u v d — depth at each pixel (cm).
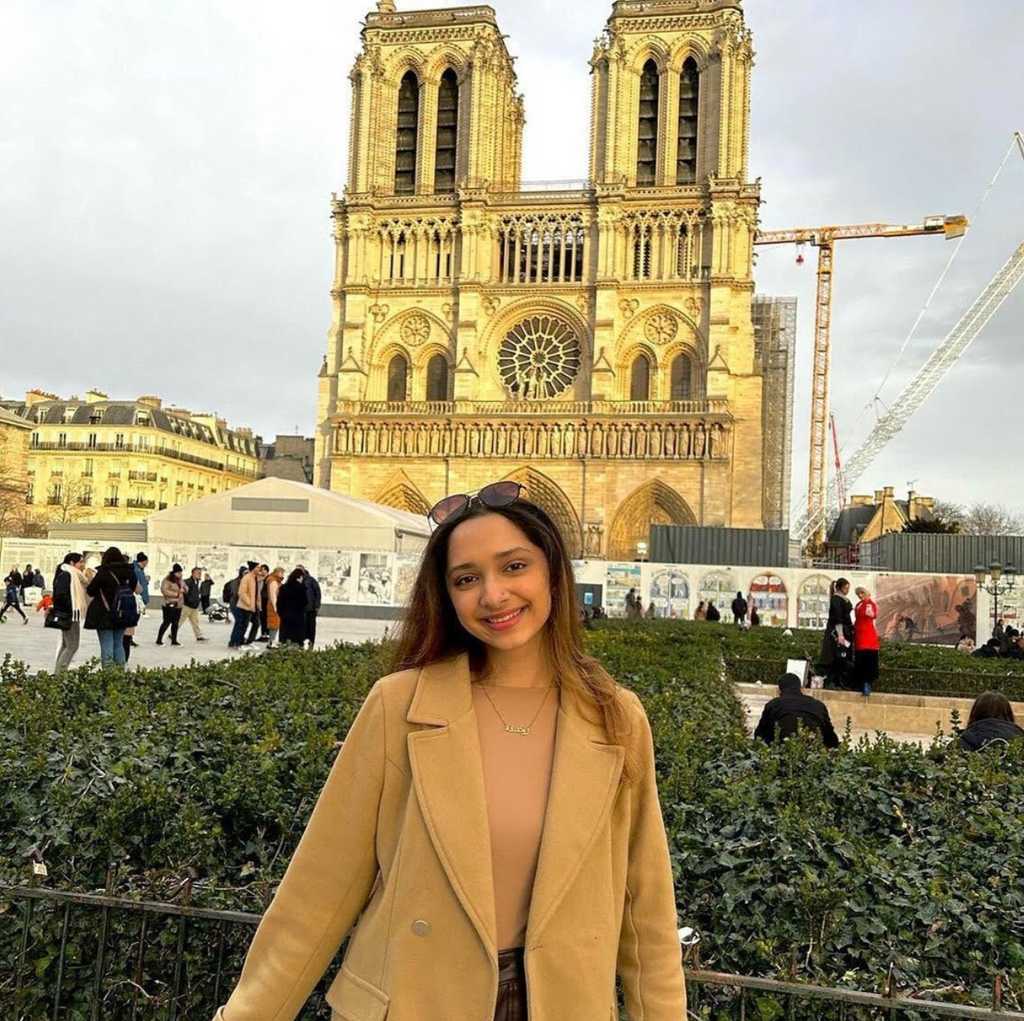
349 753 459
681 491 10175
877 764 1105
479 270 10906
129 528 8731
